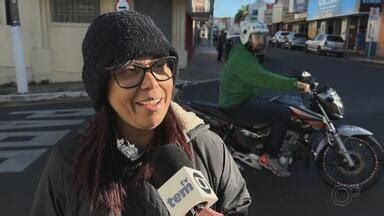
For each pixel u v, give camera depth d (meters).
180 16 16.56
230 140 4.59
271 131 4.41
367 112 9.28
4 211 4.32
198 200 1.02
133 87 1.17
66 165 1.28
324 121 4.46
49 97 11.30
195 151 1.36
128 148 1.26
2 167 5.57
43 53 14.02
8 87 13.46
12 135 7.21
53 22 14.26
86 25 14.52
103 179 1.22
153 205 1.19
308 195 4.71
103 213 1.20
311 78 4.41
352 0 34.84
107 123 1.26
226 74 4.54
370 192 4.77
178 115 1.37
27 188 4.88
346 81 15.11
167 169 1.13
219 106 4.64
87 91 1.25
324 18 43.97
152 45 1.15
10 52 13.70
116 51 1.12
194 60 23.81
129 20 1.15
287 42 42.69
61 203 1.29
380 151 4.61
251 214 4.26
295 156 4.57
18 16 11.42
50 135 7.16
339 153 4.52
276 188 4.88
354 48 37.62
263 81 4.34
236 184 1.45
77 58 14.59
